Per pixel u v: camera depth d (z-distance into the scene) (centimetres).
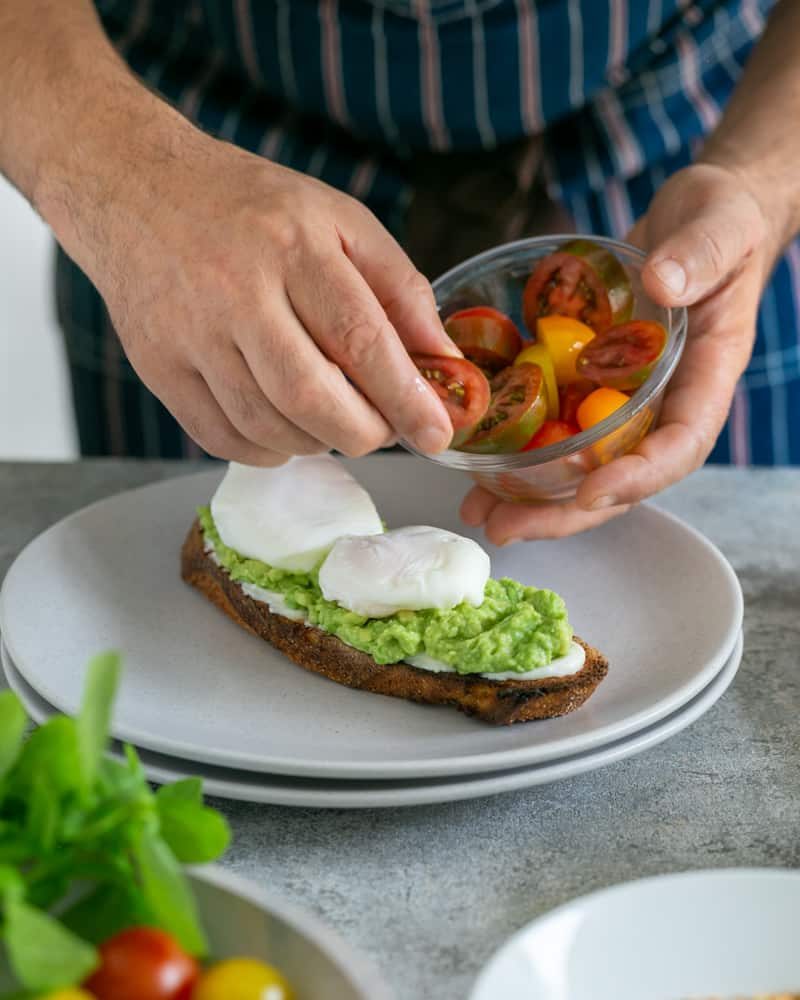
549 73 89
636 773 58
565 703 59
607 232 96
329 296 59
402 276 63
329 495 68
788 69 83
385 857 54
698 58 93
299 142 94
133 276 63
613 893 46
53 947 41
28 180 70
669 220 73
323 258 60
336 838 55
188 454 105
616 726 56
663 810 56
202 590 70
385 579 61
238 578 66
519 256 72
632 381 66
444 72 88
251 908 45
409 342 63
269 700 61
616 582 69
